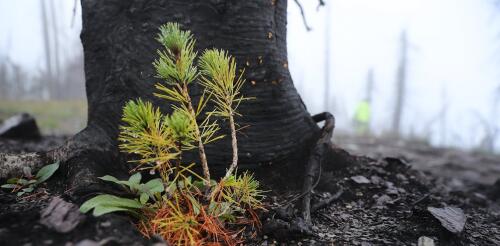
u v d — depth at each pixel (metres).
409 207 2.95
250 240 2.26
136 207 2.03
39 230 1.82
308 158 3.09
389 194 3.17
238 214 2.48
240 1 2.75
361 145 12.73
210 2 2.72
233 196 2.37
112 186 2.45
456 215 2.64
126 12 2.88
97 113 2.89
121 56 2.83
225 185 2.16
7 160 2.66
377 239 2.32
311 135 3.20
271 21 2.91
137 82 2.74
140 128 1.84
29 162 2.71
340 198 3.05
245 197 2.38
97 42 3.00
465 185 5.80
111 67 2.88
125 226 1.89
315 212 2.71
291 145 3.01
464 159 10.77
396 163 3.88
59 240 1.75
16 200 2.29
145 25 2.79
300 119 3.14
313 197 2.89
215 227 2.09
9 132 6.21
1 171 2.60
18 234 1.79
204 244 2.03
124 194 2.22
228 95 2.24
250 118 2.80
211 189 2.23
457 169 8.59
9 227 1.85
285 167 3.02
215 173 2.73
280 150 2.93
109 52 2.93
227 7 2.73
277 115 2.91
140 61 2.76
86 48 3.07
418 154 10.95
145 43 2.77
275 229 2.26
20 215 1.95
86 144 2.74
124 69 2.79
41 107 20.45
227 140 2.74
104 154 2.70
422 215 2.57
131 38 2.82
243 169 2.81
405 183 3.56
